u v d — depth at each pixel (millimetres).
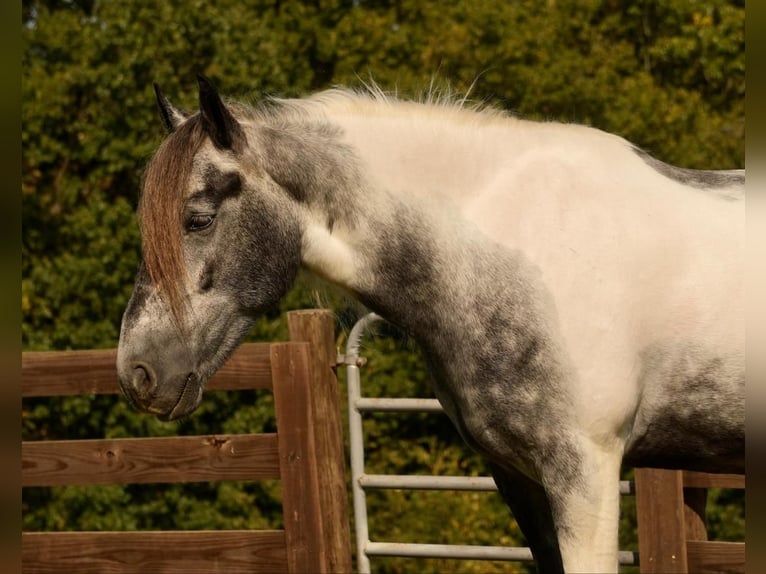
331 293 4629
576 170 4230
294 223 4281
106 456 6121
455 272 4227
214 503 11289
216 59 11945
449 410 4438
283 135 4293
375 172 4297
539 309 4117
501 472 4582
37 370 6203
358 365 6016
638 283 4117
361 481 6039
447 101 4453
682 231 4160
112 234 11750
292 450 5797
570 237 4137
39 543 6199
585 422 4098
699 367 4148
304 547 5781
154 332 4156
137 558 6059
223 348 4301
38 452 6203
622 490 5531
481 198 4273
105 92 11805
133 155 11773
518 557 5715
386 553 6016
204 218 4168
